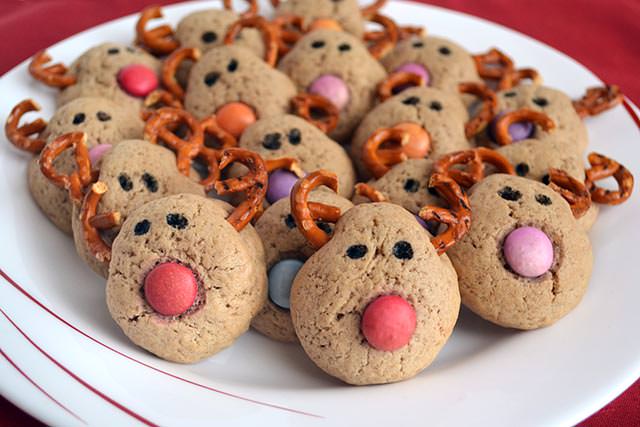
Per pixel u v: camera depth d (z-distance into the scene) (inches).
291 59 15.4
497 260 12.4
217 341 11.9
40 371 11.2
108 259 12.2
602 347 12.1
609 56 19.1
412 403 11.4
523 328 12.6
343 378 11.8
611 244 13.5
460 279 12.6
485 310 12.6
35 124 14.1
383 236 11.7
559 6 20.2
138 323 11.8
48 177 12.7
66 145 12.9
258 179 12.4
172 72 15.1
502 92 15.4
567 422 11.2
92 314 12.5
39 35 18.2
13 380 11.1
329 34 15.7
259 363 12.6
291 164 13.3
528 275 12.3
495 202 12.6
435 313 11.6
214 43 15.9
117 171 12.6
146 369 11.6
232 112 14.4
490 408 11.4
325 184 12.3
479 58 16.6
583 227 13.6
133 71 14.9
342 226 12.0
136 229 11.9
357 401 11.5
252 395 11.7
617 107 15.7
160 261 11.8
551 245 12.4
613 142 15.2
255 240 12.4
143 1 19.5
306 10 16.8
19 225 13.4
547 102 15.1
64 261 13.3
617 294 12.8
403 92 14.8
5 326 11.6
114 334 12.2
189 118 13.7
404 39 16.9
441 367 12.5
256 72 14.7
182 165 13.2
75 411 11.0
